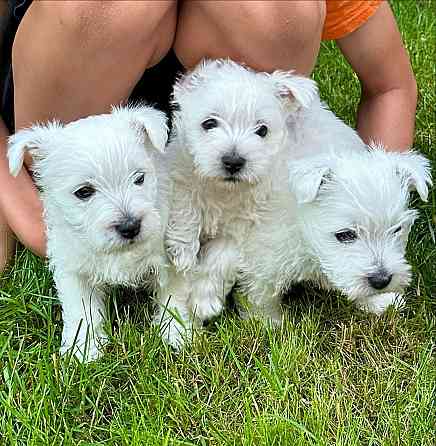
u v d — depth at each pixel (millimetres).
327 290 959
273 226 903
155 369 849
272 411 804
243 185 899
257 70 927
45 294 942
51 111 886
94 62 841
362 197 838
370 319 923
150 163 859
